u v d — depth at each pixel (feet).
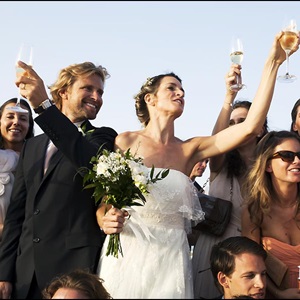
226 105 35.78
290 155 31.07
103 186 28.48
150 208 30.12
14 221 31.71
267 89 31.42
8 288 30.30
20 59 31.91
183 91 32.96
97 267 30.09
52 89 33.91
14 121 38.27
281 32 30.91
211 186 36.47
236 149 35.96
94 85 33.50
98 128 33.04
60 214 30.22
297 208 31.73
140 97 33.76
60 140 29.96
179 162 32.14
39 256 29.81
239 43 35.01
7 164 35.78
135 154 30.22
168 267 29.43
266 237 31.68
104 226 28.99
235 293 28.04
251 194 32.04
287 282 30.42
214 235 34.35
